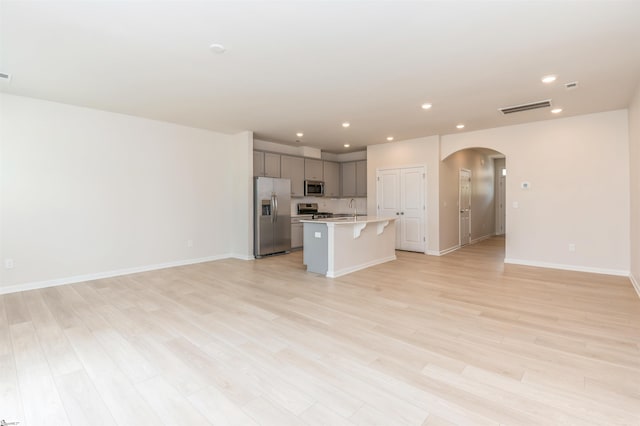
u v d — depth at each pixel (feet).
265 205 21.07
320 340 8.57
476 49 9.28
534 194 17.62
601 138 15.67
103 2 6.95
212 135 19.97
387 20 7.76
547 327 9.29
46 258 13.91
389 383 6.56
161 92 12.80
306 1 6.97
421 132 20.11
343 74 11.05
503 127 18.60
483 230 30.04
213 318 10.16
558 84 11.94
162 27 8.03
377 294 12.62
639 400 5.92
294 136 21.36
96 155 15.26
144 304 11.52
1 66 10.32
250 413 5.66
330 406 5.84
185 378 6.78
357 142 23.50
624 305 11.10
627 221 15.14
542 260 17.52
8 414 5.65
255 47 9.12
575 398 6.00
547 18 7.69
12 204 13.08
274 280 14.90
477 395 6.13
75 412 5.70
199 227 19.40
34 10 7.23
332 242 15.47
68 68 10.48
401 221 22.98
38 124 13.65
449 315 10.30
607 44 8.96
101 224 15.47
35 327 9.46
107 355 7.78
